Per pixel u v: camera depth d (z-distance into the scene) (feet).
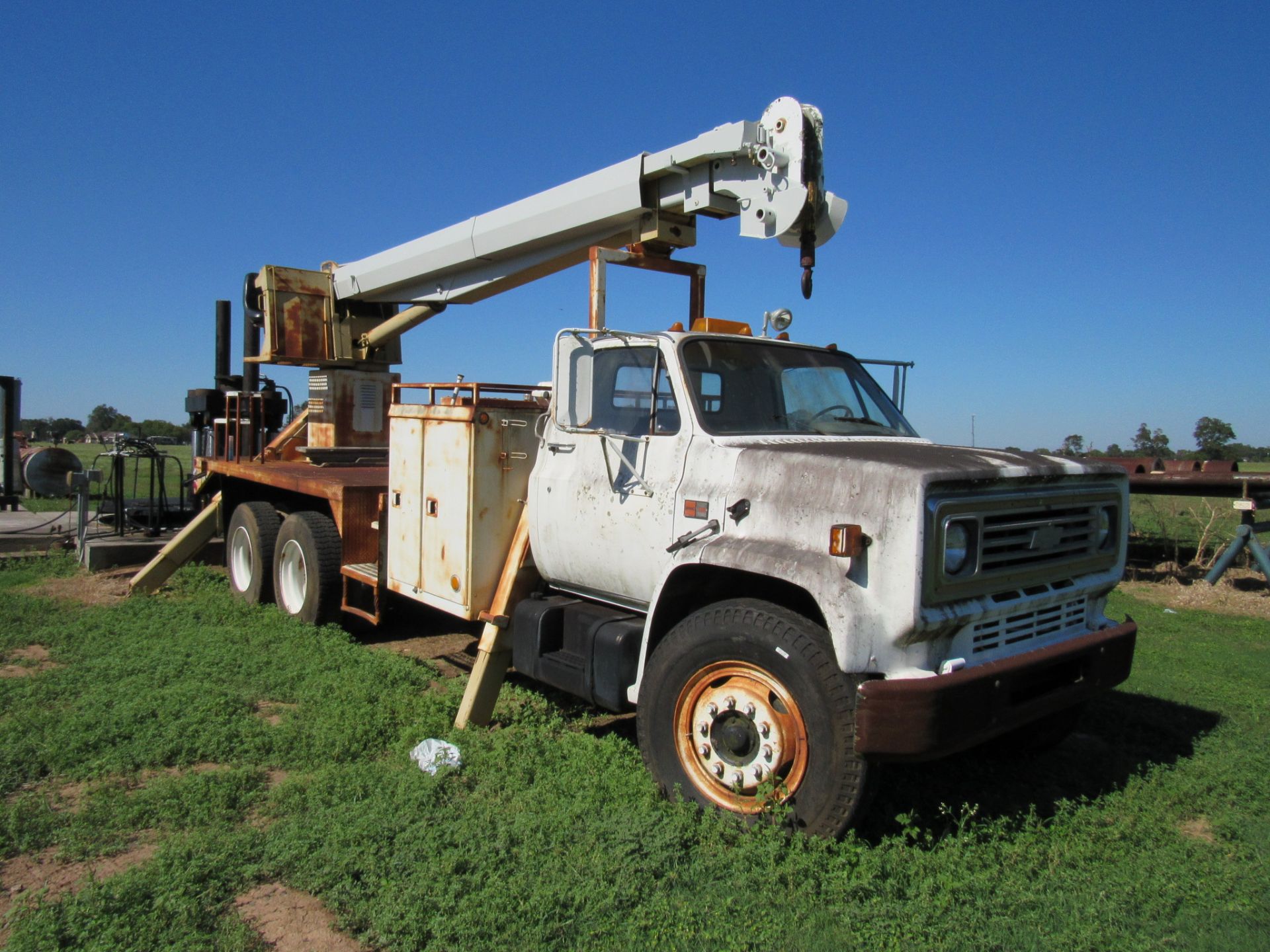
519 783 13.53
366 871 10.75
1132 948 9.60
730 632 12.19
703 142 16.58
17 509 49.16
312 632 22.71
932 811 13.26
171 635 22.39
